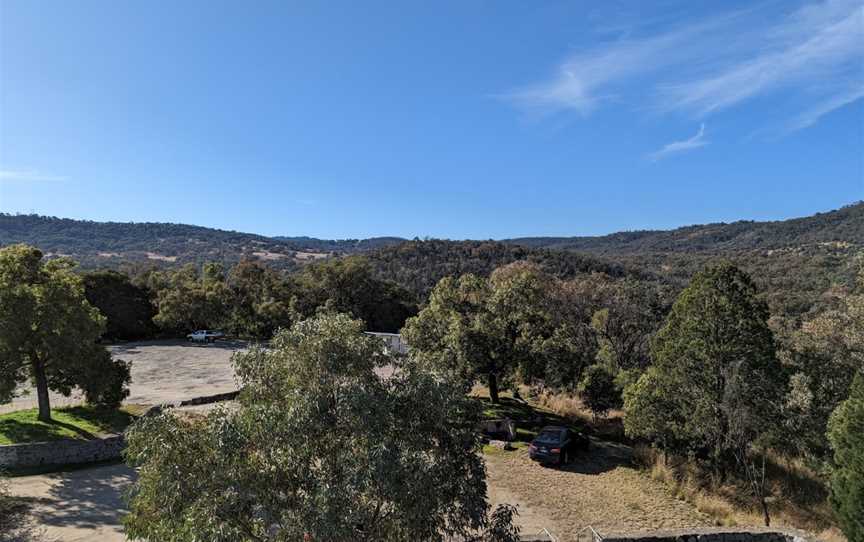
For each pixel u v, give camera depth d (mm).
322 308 7672
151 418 5629
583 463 16188
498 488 13766
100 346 17953
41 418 16891
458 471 5871
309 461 5402
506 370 21797
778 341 16391
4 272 16594
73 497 12695
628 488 13984
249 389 5973
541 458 15883
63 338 16109
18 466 14602
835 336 17312
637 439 18703
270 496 5215
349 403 5188
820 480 14930
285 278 63719
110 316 45562
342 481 4988
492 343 20969
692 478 14445
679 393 14945
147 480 5344
